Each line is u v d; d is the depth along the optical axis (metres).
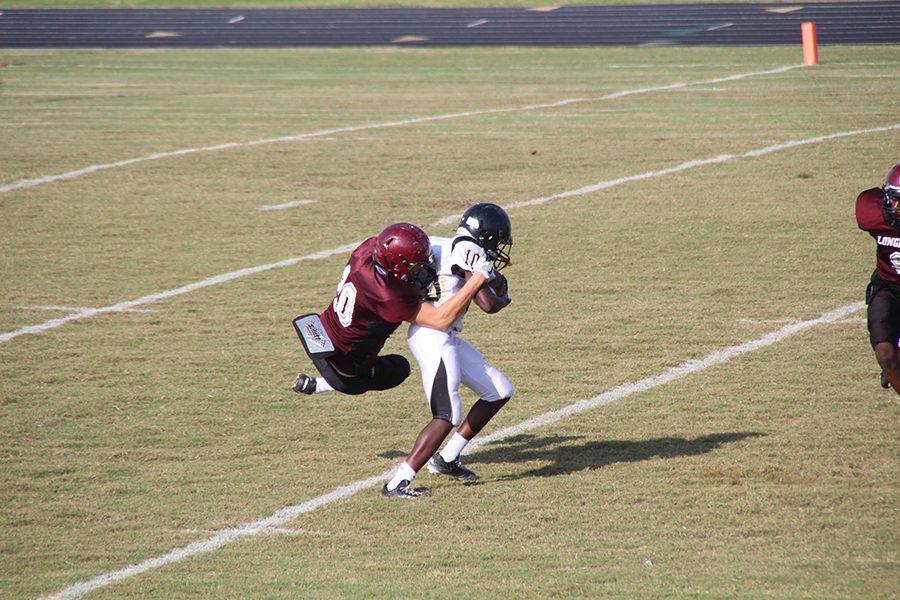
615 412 25.48
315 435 24.56
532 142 62.34
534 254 40.91
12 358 30.12
